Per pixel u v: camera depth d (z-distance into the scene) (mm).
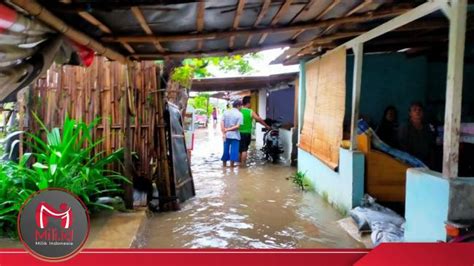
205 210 5297
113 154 5016
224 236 4285
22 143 5148
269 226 4602
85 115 5297
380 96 6395
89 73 5293
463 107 5902
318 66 6418
